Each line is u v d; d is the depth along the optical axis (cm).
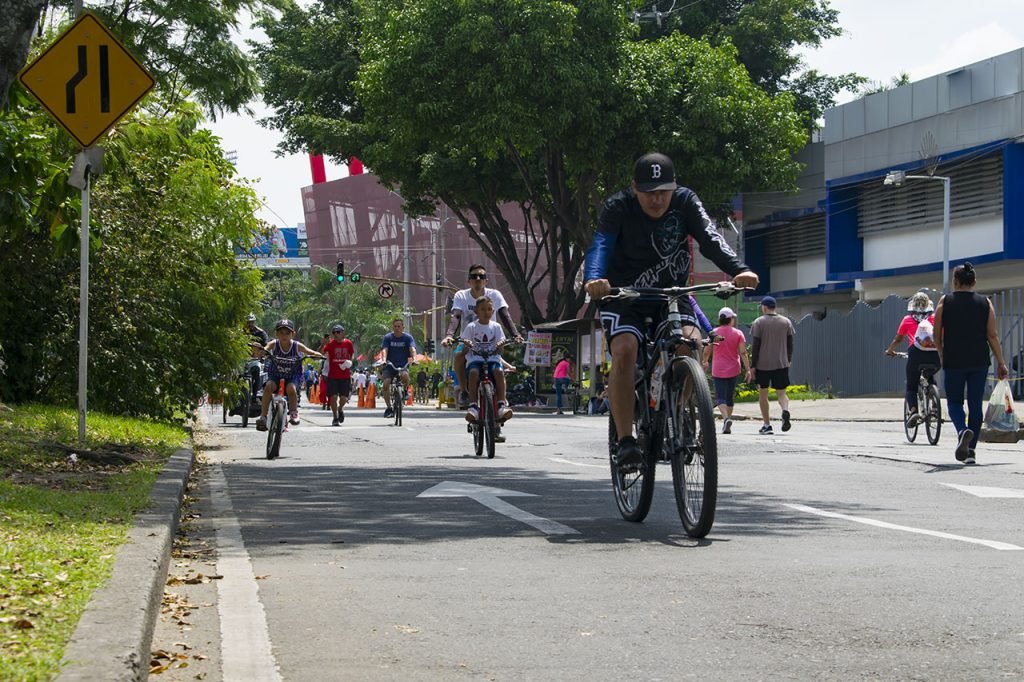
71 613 805
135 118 2814
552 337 7444
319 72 8581
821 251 9862
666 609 1015
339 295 17838
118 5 3216
